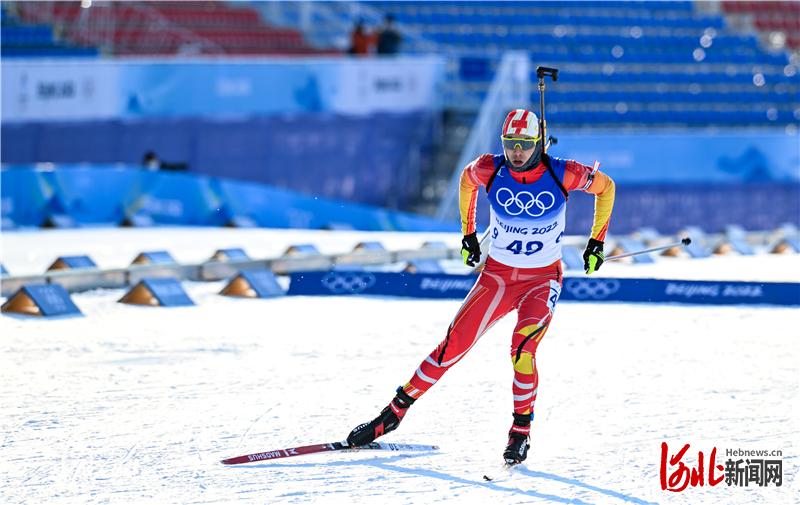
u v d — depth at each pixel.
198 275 47.16
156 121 84.12
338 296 43.38
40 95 81.44
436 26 105.44
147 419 22.42
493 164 19.97
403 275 43.44
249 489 17.42
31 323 35.38
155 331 34.03
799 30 120.44
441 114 91.56
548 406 23.75
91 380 26.45
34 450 19.91
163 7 99.75
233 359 29.41
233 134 85.81
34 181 71.94
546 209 19.67
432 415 22.81
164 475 18.27
